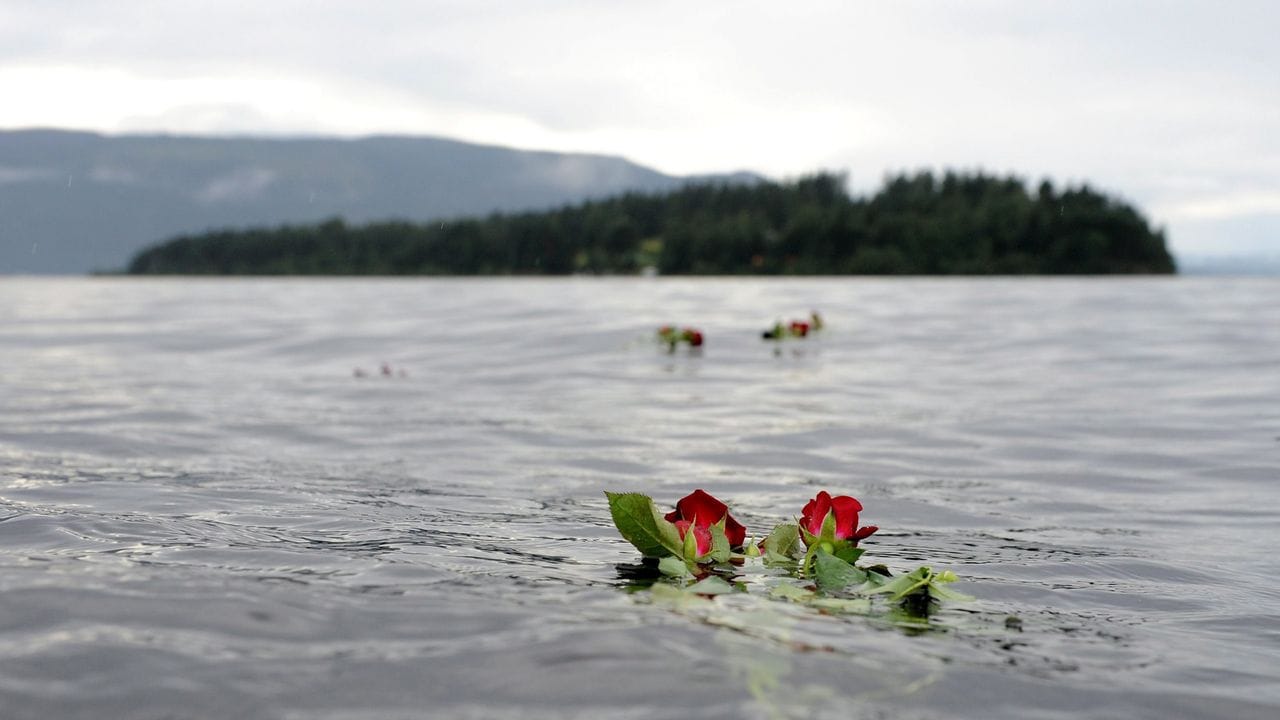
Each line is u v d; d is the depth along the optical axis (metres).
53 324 16.69
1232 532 3.03
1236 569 2.52
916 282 56.84
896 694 1.41
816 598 1.96
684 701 1.33
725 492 3.63
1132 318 15.87
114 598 1.76
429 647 1.54
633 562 2.28
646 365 9.22
